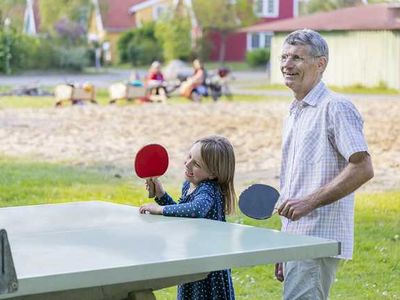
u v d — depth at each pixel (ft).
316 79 15.51
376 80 107.65
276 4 173.17
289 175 15.72
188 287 15.15
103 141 55.72
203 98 89.86
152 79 87.97
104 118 68.03
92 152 51.42
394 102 84.28
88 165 46.96
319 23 112.06
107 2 170.91
